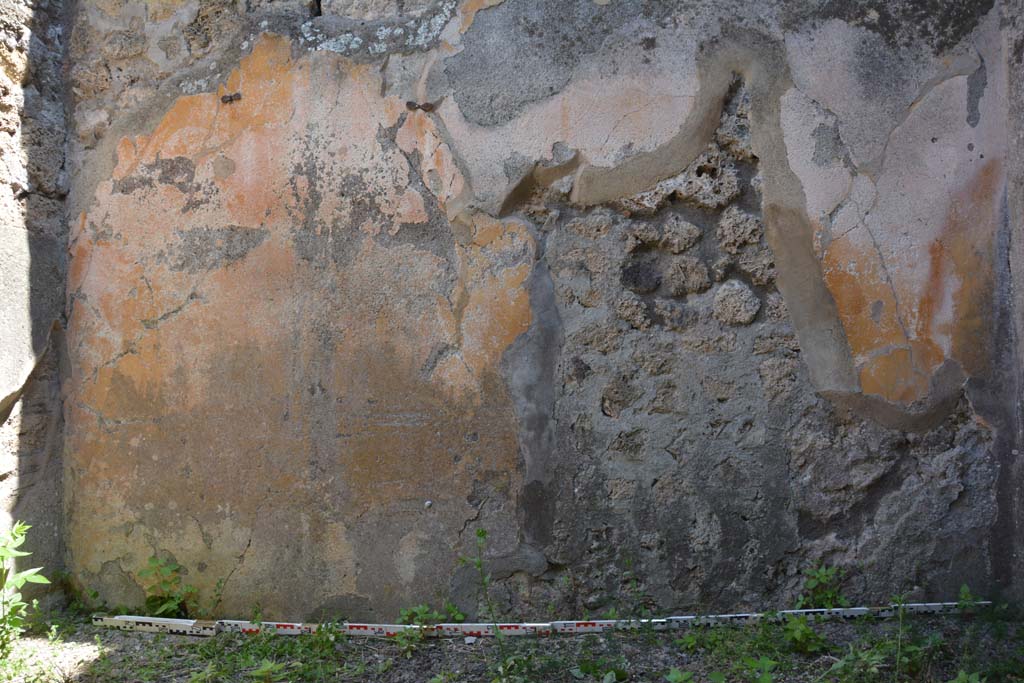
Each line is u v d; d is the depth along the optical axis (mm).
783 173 3139
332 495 3271
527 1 3227
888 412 3117
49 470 3443
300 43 3328
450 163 3244
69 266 3502
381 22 3305
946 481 3105
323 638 3014
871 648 2750
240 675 2801
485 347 3223
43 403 3422
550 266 3215
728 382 3164
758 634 2928
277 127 3330
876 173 3107
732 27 3154
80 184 3498
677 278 3191
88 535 3447
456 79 3246
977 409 3100
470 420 3223
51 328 3439
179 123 3400
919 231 3102
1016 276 3031
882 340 3111
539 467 3199
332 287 3287
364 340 3270
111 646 3082
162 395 3387
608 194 3195
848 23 3117
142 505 3396
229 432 3334
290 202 3316
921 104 3104
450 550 3225
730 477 3156
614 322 3201
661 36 3172
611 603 3176
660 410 3182
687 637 2949
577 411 3199
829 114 3119
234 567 3318
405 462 3242
